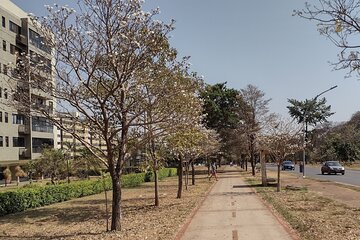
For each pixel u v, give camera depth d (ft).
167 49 39.09
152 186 118.73
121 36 33.53
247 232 37.47
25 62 34.86
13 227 50.85
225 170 231.09
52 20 34.19
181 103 41.19
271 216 46.78
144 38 34.81
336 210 49.93
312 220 42.19
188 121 42.73
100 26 34.63
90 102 37.47
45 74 35.70
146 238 36.11
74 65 34.99
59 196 80.89
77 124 41.50
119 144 39.47
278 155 84.33
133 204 68.74
